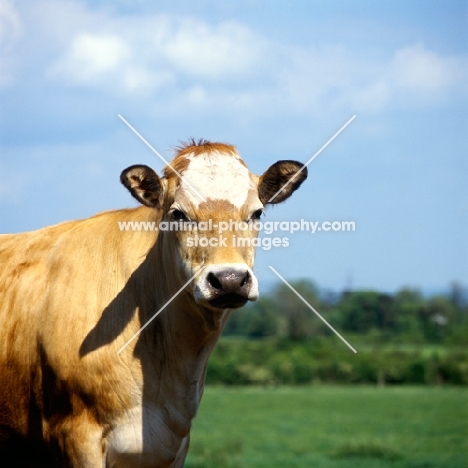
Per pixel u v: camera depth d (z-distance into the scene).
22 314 7.41
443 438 28.14
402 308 79.44
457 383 59.69
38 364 7.25
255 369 59.97
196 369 7.23
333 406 41.72
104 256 7.41
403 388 56.25
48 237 7.83
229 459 21.62
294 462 21.59
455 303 82.75
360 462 21.72
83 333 7.08
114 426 7.03
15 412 7.43
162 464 7.18
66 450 7.05
